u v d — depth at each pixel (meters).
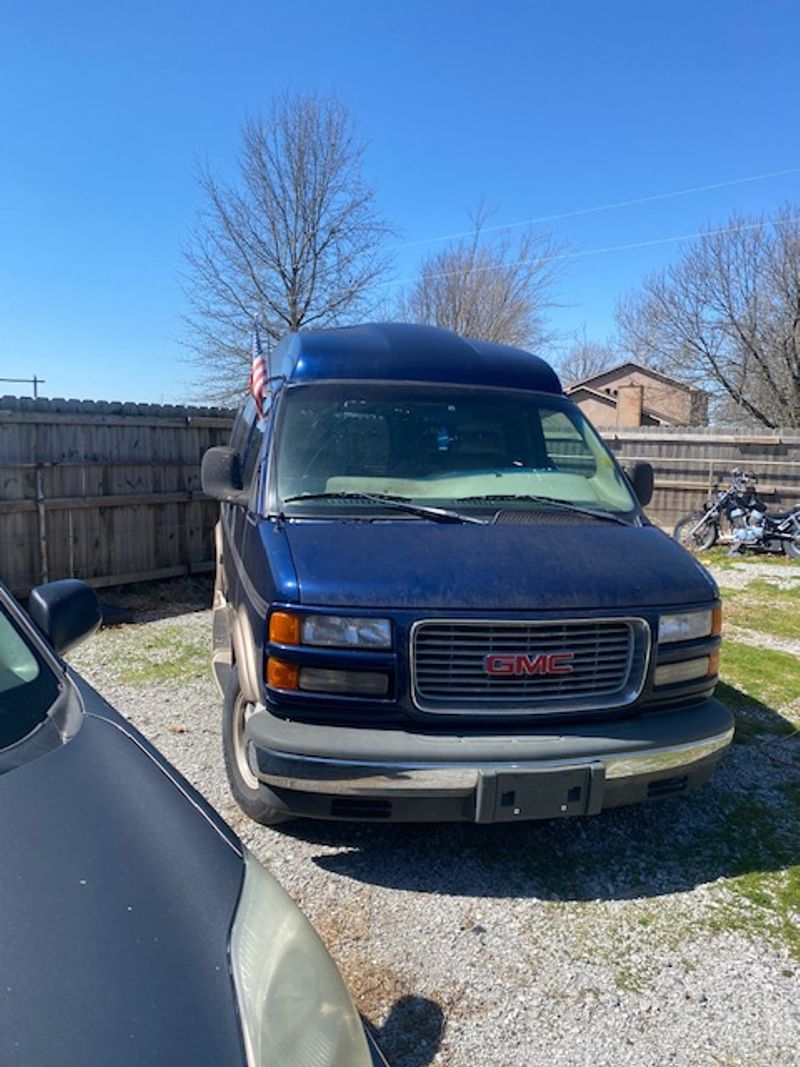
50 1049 1.20
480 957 2.81
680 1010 2.59
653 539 3.65
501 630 3.01
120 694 5.40
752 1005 2.62
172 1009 1.32
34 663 2.28
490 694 3.03
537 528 3.54
